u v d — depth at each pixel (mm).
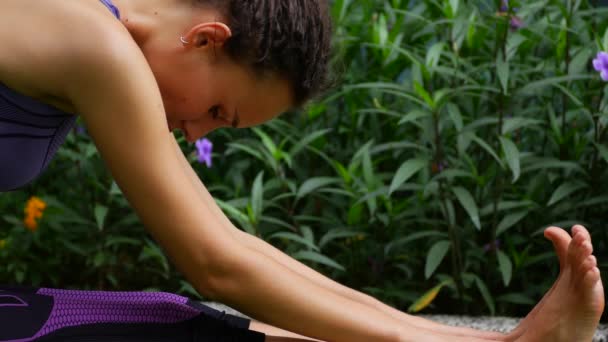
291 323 1206
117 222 2934
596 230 2623
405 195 2910
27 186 3203
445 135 2814
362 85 2533
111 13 1180
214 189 2973
